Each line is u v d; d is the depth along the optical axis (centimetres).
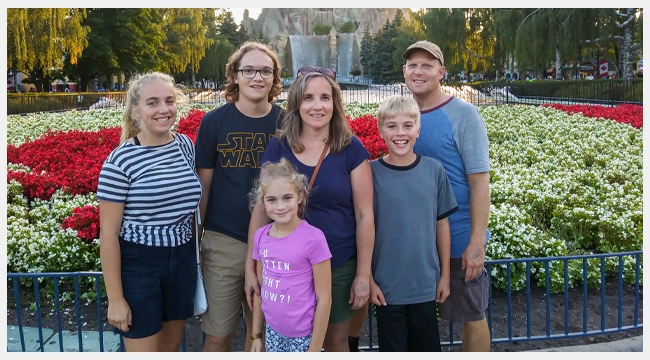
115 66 3148
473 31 3362
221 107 281
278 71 284
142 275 254
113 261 247
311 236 250
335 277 266
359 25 7556
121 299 251
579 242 505
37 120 1377
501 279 434
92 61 3209
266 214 263
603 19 2484
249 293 270
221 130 272
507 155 787
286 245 251
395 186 268
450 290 297
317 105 248
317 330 254
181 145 265
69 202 546
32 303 422
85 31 2506
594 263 452
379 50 5409
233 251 276
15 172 634
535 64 2839
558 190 586
